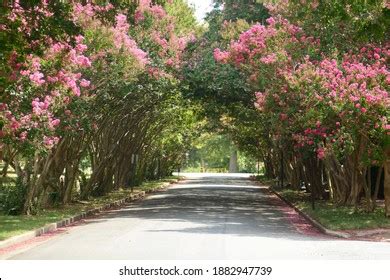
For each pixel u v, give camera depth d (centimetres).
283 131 2552
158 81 2947
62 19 1527
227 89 3281
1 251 1374
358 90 1819
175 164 7625
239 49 2467
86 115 2478
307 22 2302
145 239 1557
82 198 3117
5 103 1686
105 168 3566
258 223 2062
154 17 2881
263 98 2408
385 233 1717
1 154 2130
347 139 1941
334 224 1858
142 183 5228
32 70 1717
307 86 1942
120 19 2297
